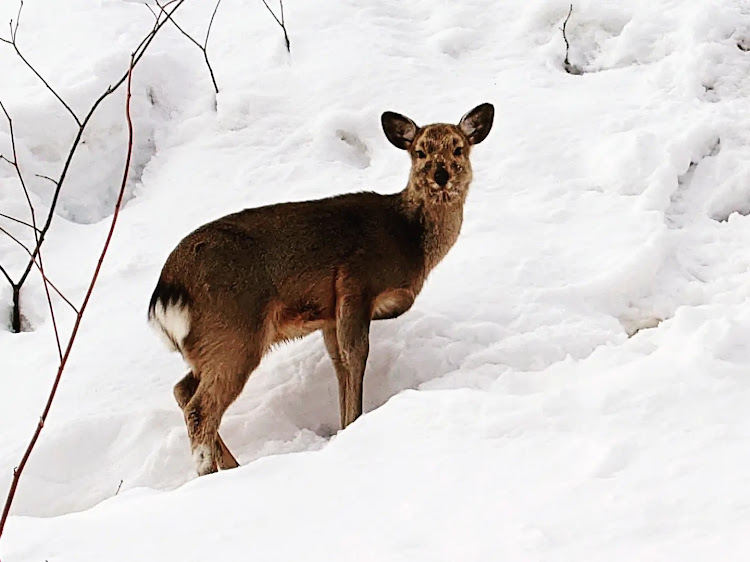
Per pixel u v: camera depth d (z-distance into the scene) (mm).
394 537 4902
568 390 6660
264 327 8438
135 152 13039
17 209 11828
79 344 9812
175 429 8562
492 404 6598
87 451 8500
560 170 11961
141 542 5230
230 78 13984
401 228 8883
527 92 13461
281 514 5426
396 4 15734
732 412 6066
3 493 8070
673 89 13062
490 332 9250
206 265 8211
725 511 4699
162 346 9703
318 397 9250
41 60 14172
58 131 12688
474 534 4824
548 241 10688
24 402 9055
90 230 11836
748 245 10500
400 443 6242
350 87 13539
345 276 8609
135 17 15375
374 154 12641
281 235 8461
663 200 11164
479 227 11055
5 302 10477
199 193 12109
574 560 4414
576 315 9469
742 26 13727
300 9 15484
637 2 14734
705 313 8352
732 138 11945
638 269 9867
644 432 5922
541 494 5199
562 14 14734
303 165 12414
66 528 5605
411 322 9461
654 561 4277
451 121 12742
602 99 13117
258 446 8656
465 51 14578
